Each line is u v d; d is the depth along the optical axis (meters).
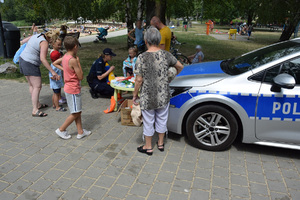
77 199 2.76
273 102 3.34
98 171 3.25
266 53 3.95
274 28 39.69
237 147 3.88
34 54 4.70
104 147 3.85
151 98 3.28
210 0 10.47
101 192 2.87
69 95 3.80
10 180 3.04
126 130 4.43
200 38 22.25
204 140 3.77
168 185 3.00
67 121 3.94
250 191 2.93
